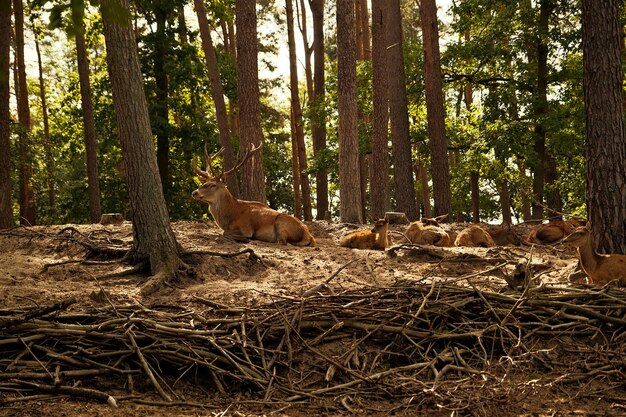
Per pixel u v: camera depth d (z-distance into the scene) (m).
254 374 6.25
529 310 7.60
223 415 5.55
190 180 32.31
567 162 26.70
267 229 12.68
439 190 21.27
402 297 7.64
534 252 12.66
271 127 39.16
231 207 12.95
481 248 12.36
